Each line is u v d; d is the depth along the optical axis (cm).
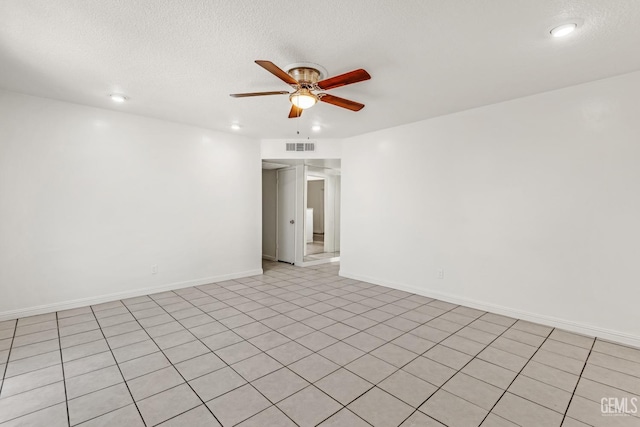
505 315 325
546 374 212
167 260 414
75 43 215
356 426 161
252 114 376
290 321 308
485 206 340
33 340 262
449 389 194
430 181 389
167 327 292
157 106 347
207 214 452
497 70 252
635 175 256
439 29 195
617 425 162
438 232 381
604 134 269
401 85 283
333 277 506
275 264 627
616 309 264
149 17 184
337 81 220
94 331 281
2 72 262
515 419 166
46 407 176
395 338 269
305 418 167
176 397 185
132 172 381
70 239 340
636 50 220
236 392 191
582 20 185
